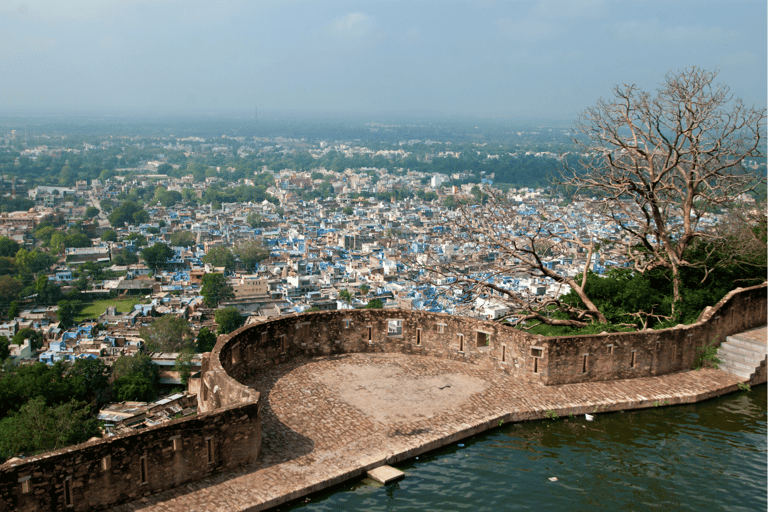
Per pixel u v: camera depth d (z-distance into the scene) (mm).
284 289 140000
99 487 15195
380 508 16281
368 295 127438
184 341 99688
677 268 30281
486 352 24828
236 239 195375
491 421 20406
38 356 99250
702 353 25516
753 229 34000
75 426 53906
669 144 28562
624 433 20516
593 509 16453
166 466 16156
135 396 75000
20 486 14141
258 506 15734
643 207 30234
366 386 22875
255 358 23984
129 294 150875
